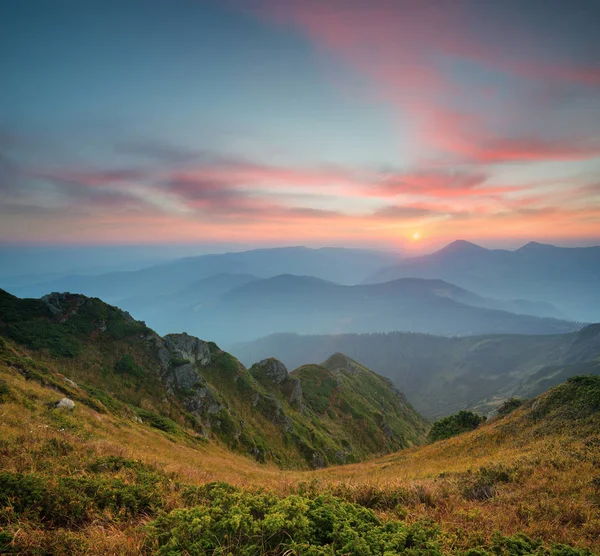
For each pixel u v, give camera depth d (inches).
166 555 180.4
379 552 193.6
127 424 1034.7
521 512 317.1
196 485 316.5
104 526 233.0
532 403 987.3
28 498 241.3
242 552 181.6
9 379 813.2
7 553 193.0
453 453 914.1
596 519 303.3
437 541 222.1
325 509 229.3
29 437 456.1
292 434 2027.6
